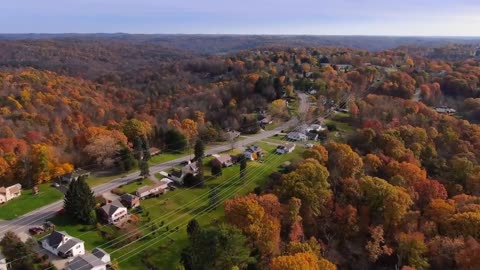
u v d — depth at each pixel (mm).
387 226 77750
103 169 98688
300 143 118188
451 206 76500
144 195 83250
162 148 114438
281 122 138625
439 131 119250
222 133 122875
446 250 67750
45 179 90562
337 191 87312
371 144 107562
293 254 62969
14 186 84125
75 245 63781
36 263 61594
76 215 73125
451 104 153750
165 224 74812
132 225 73688
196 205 81875
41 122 131375
